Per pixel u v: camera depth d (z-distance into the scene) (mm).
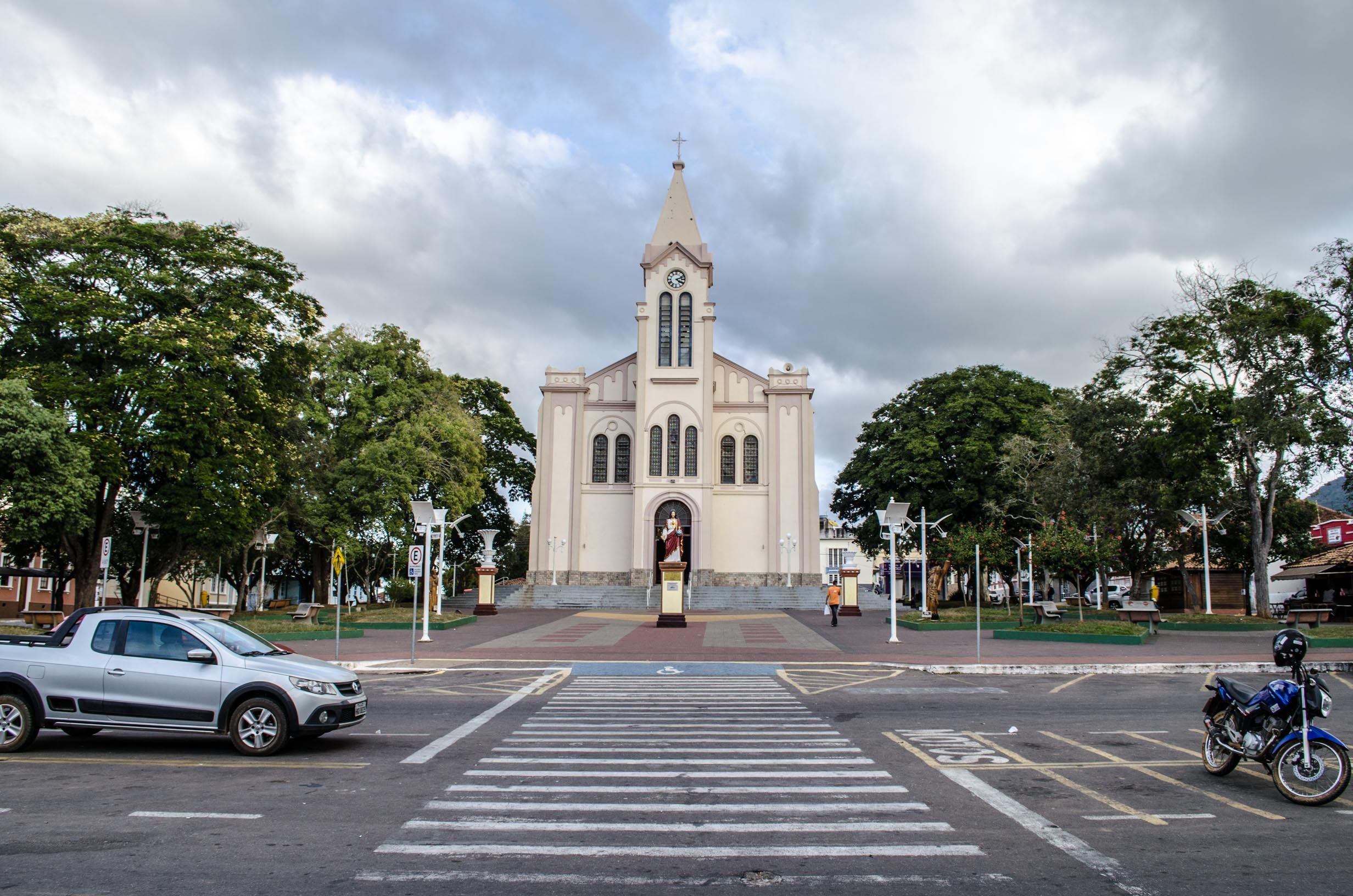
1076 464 38625
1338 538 55250
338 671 11570
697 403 53938
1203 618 32531
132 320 31500
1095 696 16562
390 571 55312
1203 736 12312
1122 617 30188
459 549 61500
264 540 38938
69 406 29062
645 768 10180
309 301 36656
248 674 10961
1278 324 32750
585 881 6375
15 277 29891
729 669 20875
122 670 10992
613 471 55312
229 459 31672
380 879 6387
